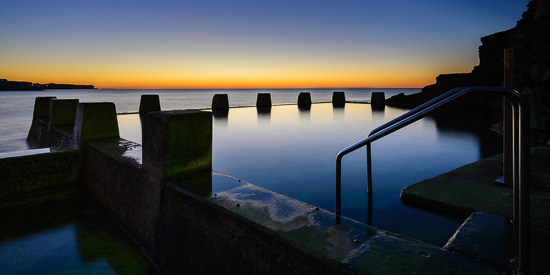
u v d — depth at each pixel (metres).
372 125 10.55
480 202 2.56
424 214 2.67
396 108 17.83
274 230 2.08
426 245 1.84
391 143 6.91
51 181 5.31
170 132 3.25
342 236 1.98
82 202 5.11
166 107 49.38
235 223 2.36
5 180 4.82
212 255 2.60
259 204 2.59
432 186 3.07
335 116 13.62
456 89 2.12
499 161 3.91
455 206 2.57
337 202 2.37
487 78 15.47
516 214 2.08
